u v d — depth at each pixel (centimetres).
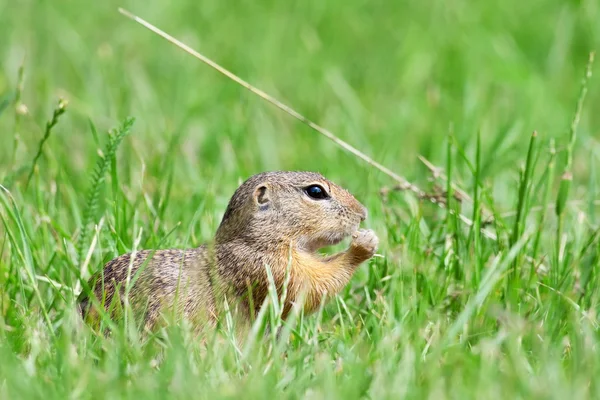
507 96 1931
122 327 948
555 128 1752
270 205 1039
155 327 977
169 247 1169
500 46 2030
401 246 1139
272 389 823
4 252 1205
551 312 1012
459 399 805
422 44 2097
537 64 2088
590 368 859
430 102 1795
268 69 2014
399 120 1750
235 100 1831
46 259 1154
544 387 810
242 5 2292
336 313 1102
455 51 2034
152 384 828
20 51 2003
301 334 981
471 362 866
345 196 1073
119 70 1920
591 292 1072
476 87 1902
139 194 1246
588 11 2111
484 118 1784
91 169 1408
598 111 1892
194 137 1670
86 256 1116
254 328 911
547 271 1130
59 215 1255
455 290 1086
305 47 2112
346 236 1071
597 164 1563
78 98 1864
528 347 947
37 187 1234
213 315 998
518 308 1020
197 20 2216
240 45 2102
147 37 2102
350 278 1053
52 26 2125
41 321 1002
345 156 1608
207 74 1970
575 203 1297
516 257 1093
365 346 940
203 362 877
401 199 1331
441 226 1212
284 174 1062
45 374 855
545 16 2219
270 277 977
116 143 1141
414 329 935
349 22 2236
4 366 835
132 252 1010
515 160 1537
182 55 2012
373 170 1477
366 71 2066
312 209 1048
